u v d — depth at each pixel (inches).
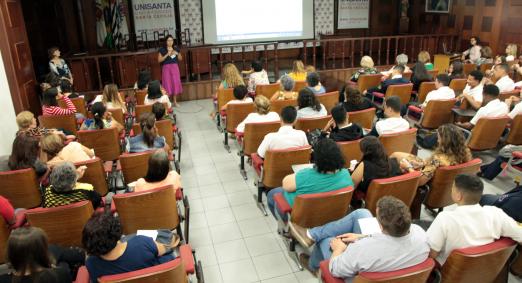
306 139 147.4
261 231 143.7
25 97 250.1
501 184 168.9
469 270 81.2
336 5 467.2
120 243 81.8
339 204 107.3
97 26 417.4
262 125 165.2
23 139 135.8
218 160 207.6
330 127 163.9
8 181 128.1
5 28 226.8
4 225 106.5
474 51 363.6
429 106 195.5
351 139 147.5
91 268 80.3
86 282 84.0
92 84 344.8
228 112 201.9
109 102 223.5
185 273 85.1
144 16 421.1
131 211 110.4
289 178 113.3
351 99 192.4
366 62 289.3
